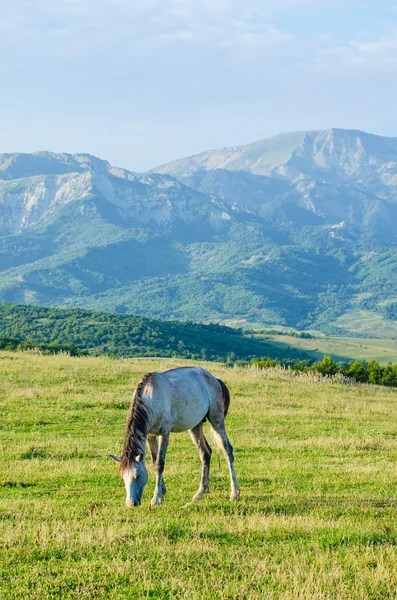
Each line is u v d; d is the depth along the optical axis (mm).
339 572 7516
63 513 10352
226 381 33031
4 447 16578
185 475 14188
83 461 15359
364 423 23969
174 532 9141
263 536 9094
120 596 6883
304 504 11461
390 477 14367
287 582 7262
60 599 6797
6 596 6773
